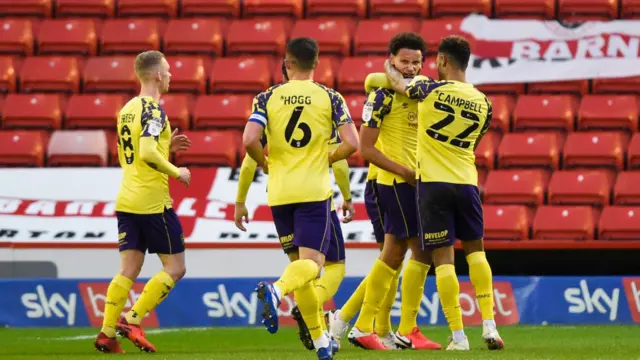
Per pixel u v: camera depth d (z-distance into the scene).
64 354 24.55
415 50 23.88
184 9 46.03
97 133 41.00
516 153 39.34
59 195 38.53
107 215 37.50
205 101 41.75
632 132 40.66
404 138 24.31
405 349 24.83
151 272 35.09
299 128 19.91
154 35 44.53
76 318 32.50
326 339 19.59
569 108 40.88
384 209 24.44
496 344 23.30
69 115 41.81
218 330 31.25
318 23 44.41
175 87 42.97
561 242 35.16
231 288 32.50
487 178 38.56
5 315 32.56
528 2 44.31
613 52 42.50
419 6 45.16
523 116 40.81
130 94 43.03
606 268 36.78
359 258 34.94
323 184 19.88
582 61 42.41
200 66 43.16
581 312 32.41
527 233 37.00
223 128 41.38
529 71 42.31
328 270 24.39
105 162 40.72
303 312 19.47
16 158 40.56
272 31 44.28
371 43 43.62
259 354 23.12
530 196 37.97
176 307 32.38
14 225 37.09
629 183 38.03
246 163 22.58
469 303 32.22
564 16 44.25
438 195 22.98
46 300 32.56
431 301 32.22
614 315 32.38
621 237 36.50
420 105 23.16
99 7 46.31
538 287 32.50
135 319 25.19
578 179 38.22
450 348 23.84
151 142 24.36
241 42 44.12
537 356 21.33
